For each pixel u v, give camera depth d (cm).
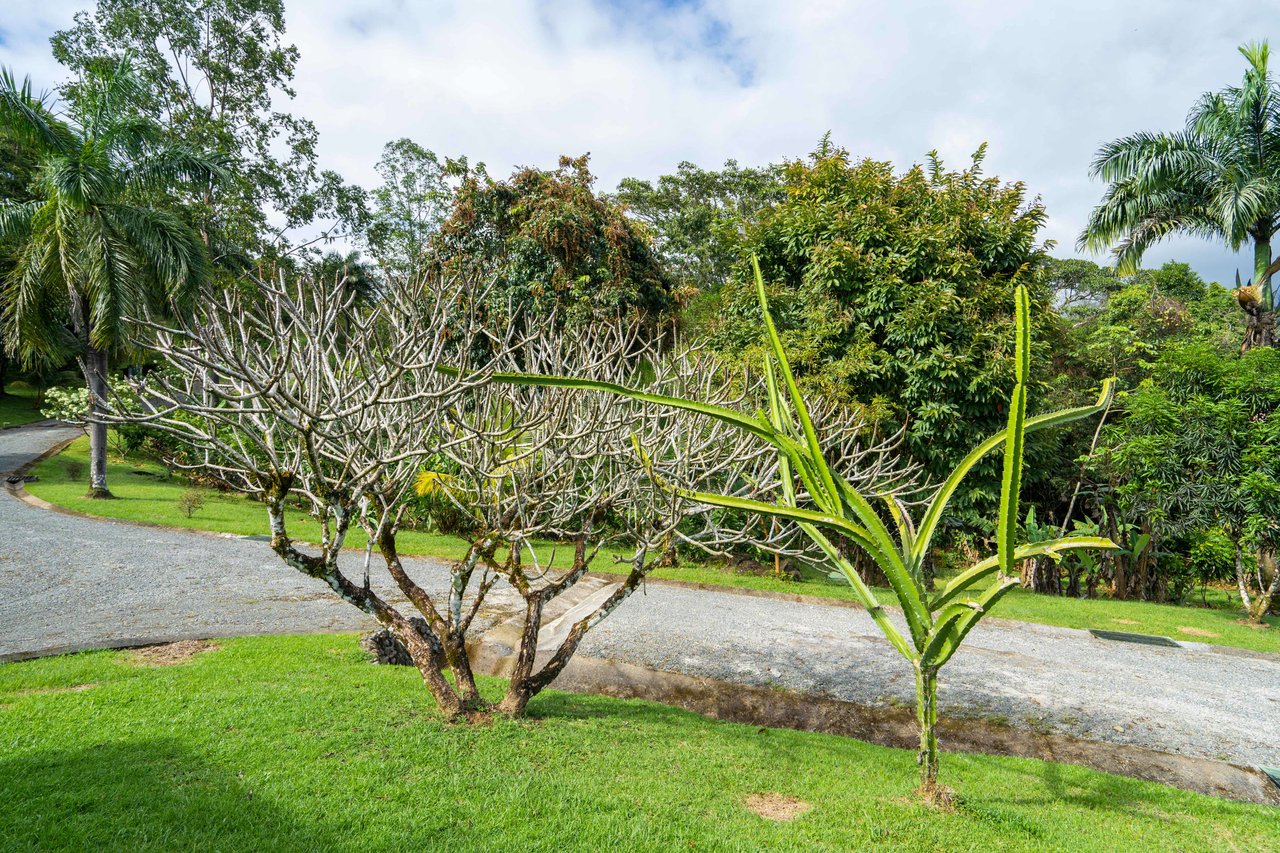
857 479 556
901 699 628
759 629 851
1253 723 613
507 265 1591
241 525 1291
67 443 2225
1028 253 1274
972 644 849
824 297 1245
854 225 1256
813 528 411
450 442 398
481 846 303
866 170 1329
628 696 605
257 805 321
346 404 402
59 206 1320
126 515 1302
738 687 636
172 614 734
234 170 2250
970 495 1222
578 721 481
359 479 400
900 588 368
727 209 2625
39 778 336
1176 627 1023
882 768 445
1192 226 1440
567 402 415
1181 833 380
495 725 445
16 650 573
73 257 1346
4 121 1297
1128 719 602
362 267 2117
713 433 530
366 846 296
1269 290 1377
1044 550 324
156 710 436
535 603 489
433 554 1160
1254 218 1323
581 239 1692
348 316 401
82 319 1416
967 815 372
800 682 659
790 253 1353
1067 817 387
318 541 1213
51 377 3133
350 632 697
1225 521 1048
